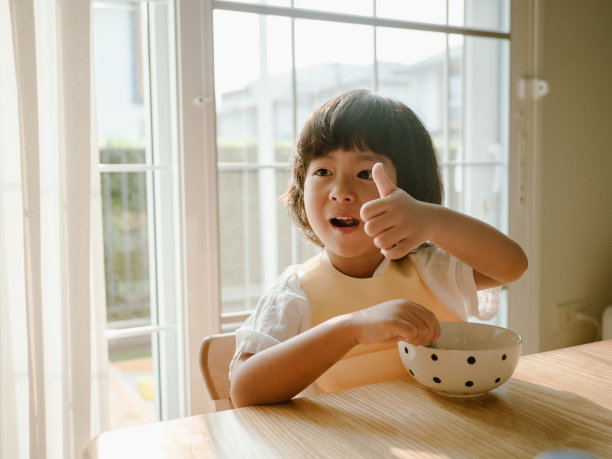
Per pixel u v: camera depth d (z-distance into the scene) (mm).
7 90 1199
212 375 873
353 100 909
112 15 5535
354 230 861
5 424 1224
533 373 728
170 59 1497
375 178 720
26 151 1128
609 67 2195
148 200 1600
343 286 899
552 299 2129
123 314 5469
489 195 2051
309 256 3693
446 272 932
